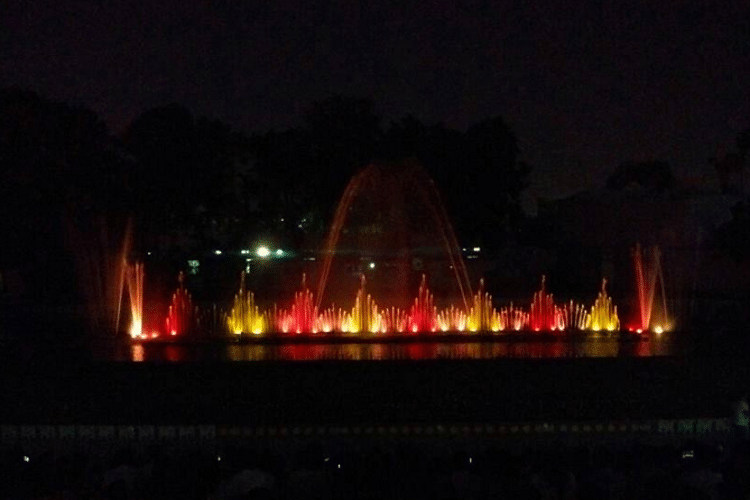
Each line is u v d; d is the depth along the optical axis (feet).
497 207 101.55
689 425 37.47
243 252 101.35
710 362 47.09
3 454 34.17
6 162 79.05
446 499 28.40
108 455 35.68
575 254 112.37
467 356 50.90
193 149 95.76
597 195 114.01
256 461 32.60
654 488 28.43
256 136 99.81
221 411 39.83
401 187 98.48
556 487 29.58
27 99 82.84
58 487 31.35
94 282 90.48
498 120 99.25
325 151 98.27
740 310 74.79
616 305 83.46
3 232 80.07
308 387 42.60
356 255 100.53
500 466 31.65
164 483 30.17
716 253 92.84
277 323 72.69
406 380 43.55
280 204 102.06
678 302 78.95
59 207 85.40
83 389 42.75
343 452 34.99
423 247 101.35
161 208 96.63
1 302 83.35
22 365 47.29
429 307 81.71
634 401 40.63
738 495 28.35
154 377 44.27
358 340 60.54
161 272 97.40
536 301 83.15
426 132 99.50
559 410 39.40
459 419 38.09
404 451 33.96
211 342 60.08
